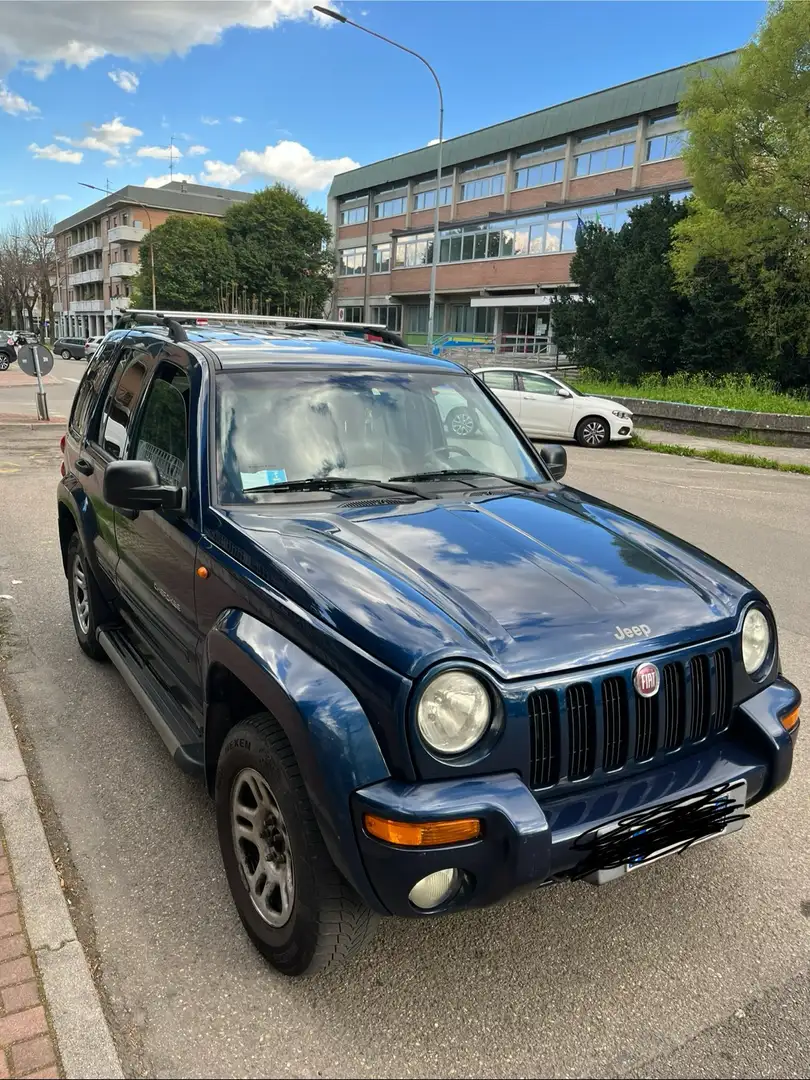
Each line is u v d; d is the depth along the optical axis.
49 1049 2.16
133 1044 2.25
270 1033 2.30
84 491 4.52
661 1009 2.41
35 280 99.00
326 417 3.36
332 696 2.15
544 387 17.30
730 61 31.81
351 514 2.91
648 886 2.99
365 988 2.47
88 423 4.73
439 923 2.77
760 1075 2.19
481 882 2.09
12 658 4.94
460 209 53.38
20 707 4.31
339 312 67.94
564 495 3.49
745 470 13.95
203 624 2.90
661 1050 2.26
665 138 39.66
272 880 2.46
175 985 2.47
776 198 20.86
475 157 50.62
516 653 2.20
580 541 2.88
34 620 5.59
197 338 3.71
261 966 2.55
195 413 3.16
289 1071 2.18
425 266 56.06
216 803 2.69
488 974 2.54
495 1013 2.38
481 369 18.17
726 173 22.70
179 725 3.21
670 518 9.50
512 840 2.04
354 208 65.25
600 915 2.83
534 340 47.31
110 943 2.64
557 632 2.30
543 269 46.06
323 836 2.13
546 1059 2.23
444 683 2.08
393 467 3.38
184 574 3.04
